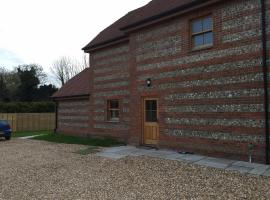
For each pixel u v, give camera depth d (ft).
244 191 25.36
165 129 46.80
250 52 36.50
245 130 36.63
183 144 43.96
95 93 66.64
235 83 37.81
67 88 81.71
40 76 210.38
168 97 46.37
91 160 41.27
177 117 44.91
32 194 27.09
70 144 60.70
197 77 42.24
